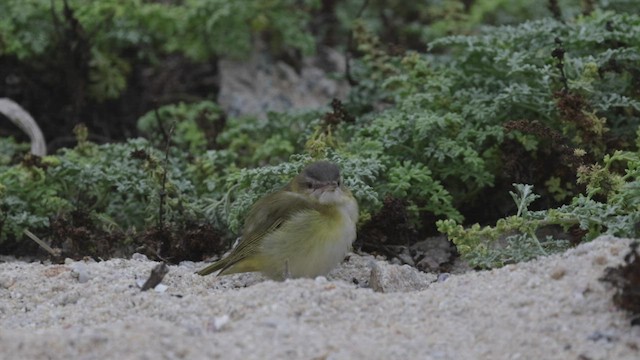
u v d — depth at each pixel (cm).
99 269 1114
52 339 859
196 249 1274
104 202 1373
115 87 1777
